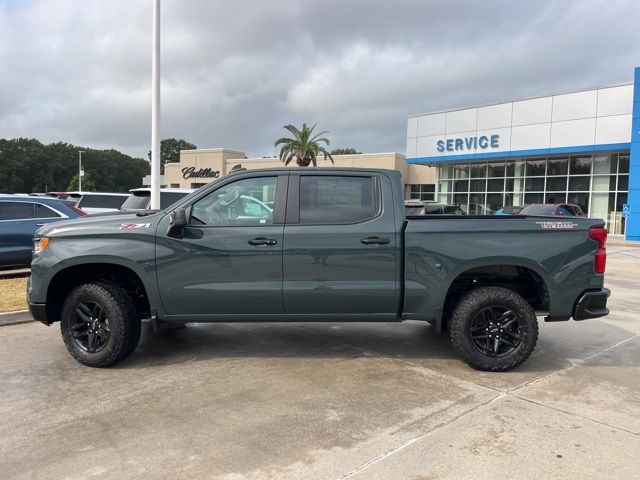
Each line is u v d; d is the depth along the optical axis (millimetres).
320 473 3254
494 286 5246
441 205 18062
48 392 4590
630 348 6094
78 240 5156
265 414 4133
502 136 30031
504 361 5102
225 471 3275
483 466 3340
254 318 5211
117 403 4348
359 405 4316
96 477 3201
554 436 3766
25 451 3523
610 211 27484
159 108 12836
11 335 6457
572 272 5102
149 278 5098
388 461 3398
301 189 5195
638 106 24688
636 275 13055
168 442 3656
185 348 5934
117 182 130000
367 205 5168
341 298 5098
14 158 107938
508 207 24203
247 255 5055
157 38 12672
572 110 27219
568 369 5293
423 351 5875
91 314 5258
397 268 5082
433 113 33219
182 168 67625
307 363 5422
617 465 3355
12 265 10109
